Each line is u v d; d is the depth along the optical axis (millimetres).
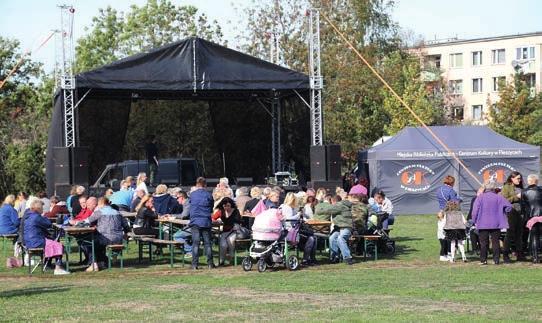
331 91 47625
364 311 9516
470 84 82312
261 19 46812
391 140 28922
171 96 29359
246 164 31391
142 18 49688
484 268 14359
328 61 47156
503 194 15500
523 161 28328
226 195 16500
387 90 48375
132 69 24453
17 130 45875
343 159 48562
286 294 11273
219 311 9578
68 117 24156
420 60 61219
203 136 32719
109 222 14875
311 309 9734
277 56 30562
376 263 15461
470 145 28406
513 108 50062
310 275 13703
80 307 9992
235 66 25141
